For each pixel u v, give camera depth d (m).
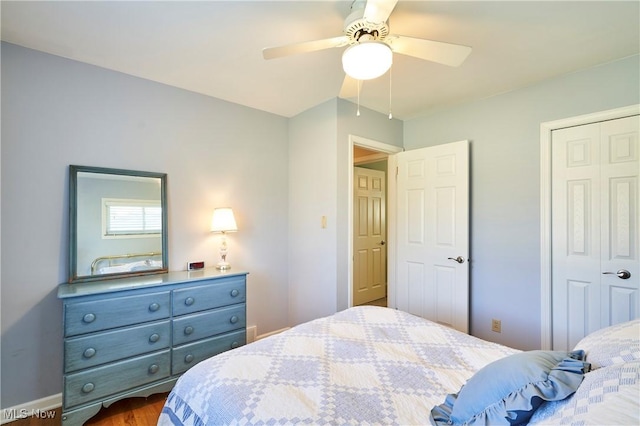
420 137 3.28
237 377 1.12
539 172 2.48
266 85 2.54
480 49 1.99
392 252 3.36
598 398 0.70
